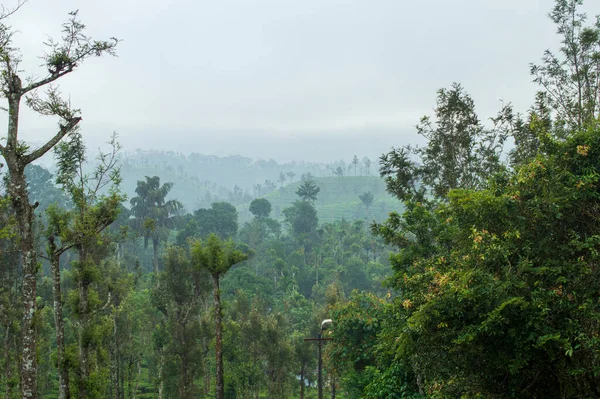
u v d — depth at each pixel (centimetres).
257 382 3897
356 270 9025
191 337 3244
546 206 1034
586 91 1912
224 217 10638
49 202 9925
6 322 2692
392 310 1588
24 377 1339
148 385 5178
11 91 1345
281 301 7906
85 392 2006
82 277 2059
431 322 1009
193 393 3281
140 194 9394
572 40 1967
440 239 1766
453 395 1088
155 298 3278
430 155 2297
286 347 3794
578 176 1048
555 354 930
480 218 1092
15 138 1362
